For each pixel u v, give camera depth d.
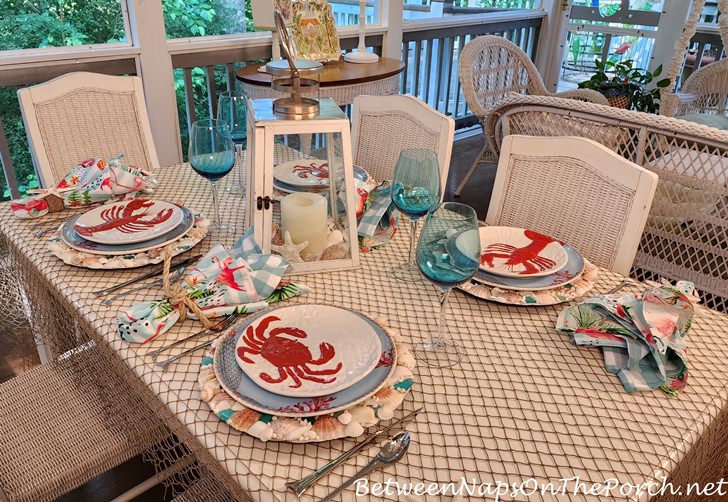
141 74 2.81
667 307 0.92
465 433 0.75
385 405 0.76
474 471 0.70
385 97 1.77
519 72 3.88
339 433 0.71
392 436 0.74
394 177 1.13
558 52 5.28
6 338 2.01
